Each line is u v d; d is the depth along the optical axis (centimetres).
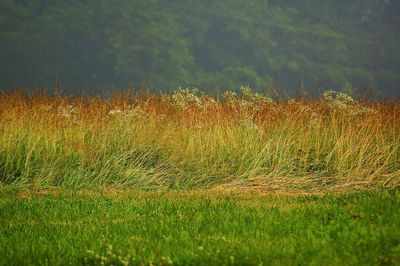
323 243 2319
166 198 3591
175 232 2645
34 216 3108
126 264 2131
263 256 2192
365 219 2584
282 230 2602
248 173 4231
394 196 3067
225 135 4644
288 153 4409
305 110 4891
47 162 4231
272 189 3972
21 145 4316
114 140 4500
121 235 2634
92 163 4241
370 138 4512
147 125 4759
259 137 4575
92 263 2255
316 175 4194
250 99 5156
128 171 4169
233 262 2114
